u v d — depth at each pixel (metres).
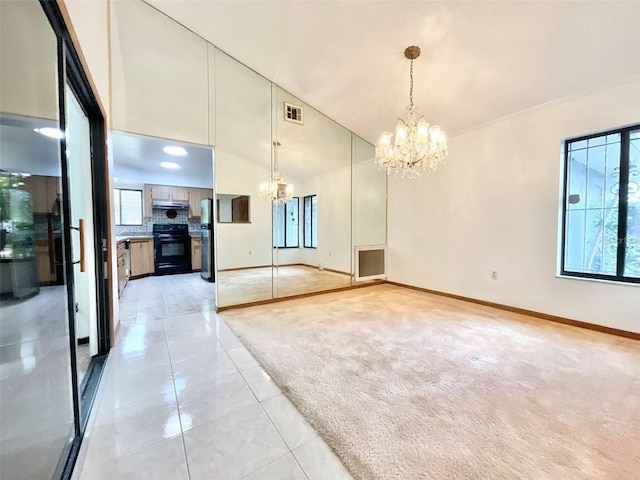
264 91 3.83
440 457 1.27
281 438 1.40
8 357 0.87
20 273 0.94
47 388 1.11
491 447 1.33
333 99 3.92
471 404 1.65
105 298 2.35
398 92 3.41
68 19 1.26
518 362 2.16
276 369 2.07
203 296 4.24
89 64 1.88
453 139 3.96
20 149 0.94
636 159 2.59
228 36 3.12
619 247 2.69
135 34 2.89
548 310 3.10
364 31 2.65
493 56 2.59
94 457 1.27
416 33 2.55
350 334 2.75
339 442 1.37
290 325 3.01
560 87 2.75
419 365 2.12
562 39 2.28
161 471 1.20
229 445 1.35
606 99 2.63
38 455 1.04
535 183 3.15
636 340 2.53
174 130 3.27
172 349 2.42
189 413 1.58
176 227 6.50
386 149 2.79
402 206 4.86
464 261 3.92
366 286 4.96
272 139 3.99
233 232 3.77
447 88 3.14
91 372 2.02
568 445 1.33
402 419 1.53
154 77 3.07
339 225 4.72
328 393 1.77
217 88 3.48
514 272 3.38
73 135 2.18
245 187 3.84
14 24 0.90
